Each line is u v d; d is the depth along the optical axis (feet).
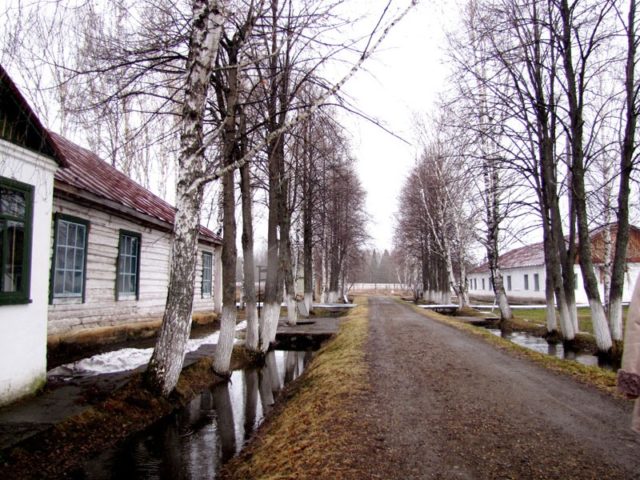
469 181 58.75
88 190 29.81
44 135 18.42
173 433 19.43
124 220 36.83
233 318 30.81
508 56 45.34
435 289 131.13
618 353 39.24
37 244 20.36
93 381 22.44
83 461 15.85
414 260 155.84
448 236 102.53
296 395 24.39
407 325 53.52
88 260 31.96
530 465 12.78
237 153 32.81
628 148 40.09
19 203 19.45
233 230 31.07
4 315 18.25
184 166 22.18
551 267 53.16
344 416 17.28
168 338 22.40
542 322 67.72
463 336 42.65
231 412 23.02
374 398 19.94
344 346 36.63
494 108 49.06
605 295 73.10
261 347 40.32
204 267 56.54
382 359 29.94
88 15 17.62
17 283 19.21
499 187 55.01
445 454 13.61
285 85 33.76
